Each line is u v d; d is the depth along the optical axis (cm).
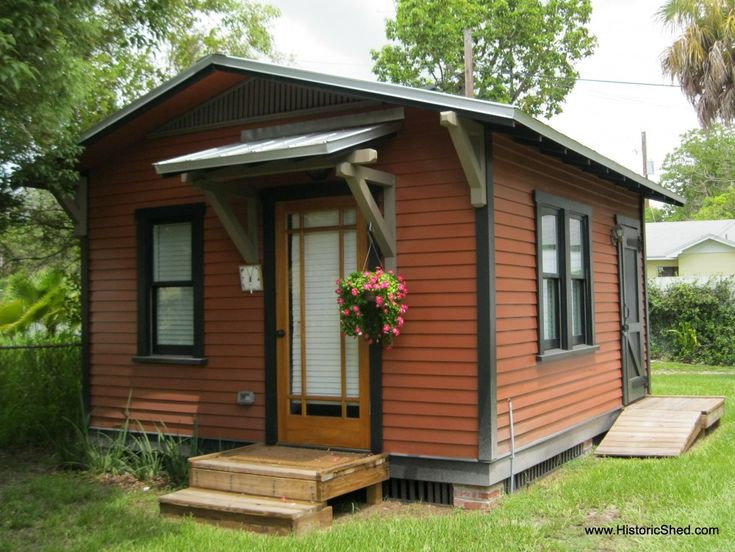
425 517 623
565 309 831
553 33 2786
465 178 665
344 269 725
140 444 804
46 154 796
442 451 665
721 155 5069
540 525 581
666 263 2859
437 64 2777
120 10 1166
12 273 1322
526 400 724
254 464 653
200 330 813
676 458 788
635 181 994
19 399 966
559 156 802
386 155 702
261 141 750
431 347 673
